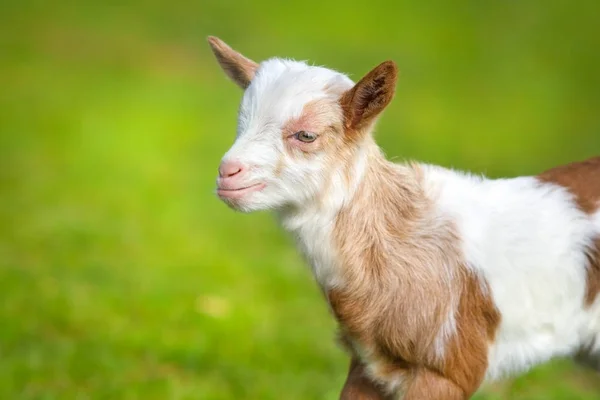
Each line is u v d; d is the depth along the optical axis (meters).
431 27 27.50
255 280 12.55
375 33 26.55
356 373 6.79
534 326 6.49
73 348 9.99
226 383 9.47
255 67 6.88
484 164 18.06
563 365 10.19
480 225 6.41
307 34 25.80
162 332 10.64
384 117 20.69
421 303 6.29
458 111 21.86
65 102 20.81
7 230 13.83
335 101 6.29
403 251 6.35
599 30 27.80
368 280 6.36
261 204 6.27
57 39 24.95
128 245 13.61
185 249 13.62
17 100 20.69
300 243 6.56
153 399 9.01
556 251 6.40
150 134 19.27
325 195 6.34
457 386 6.36
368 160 6.41
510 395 9.32
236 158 6.20
